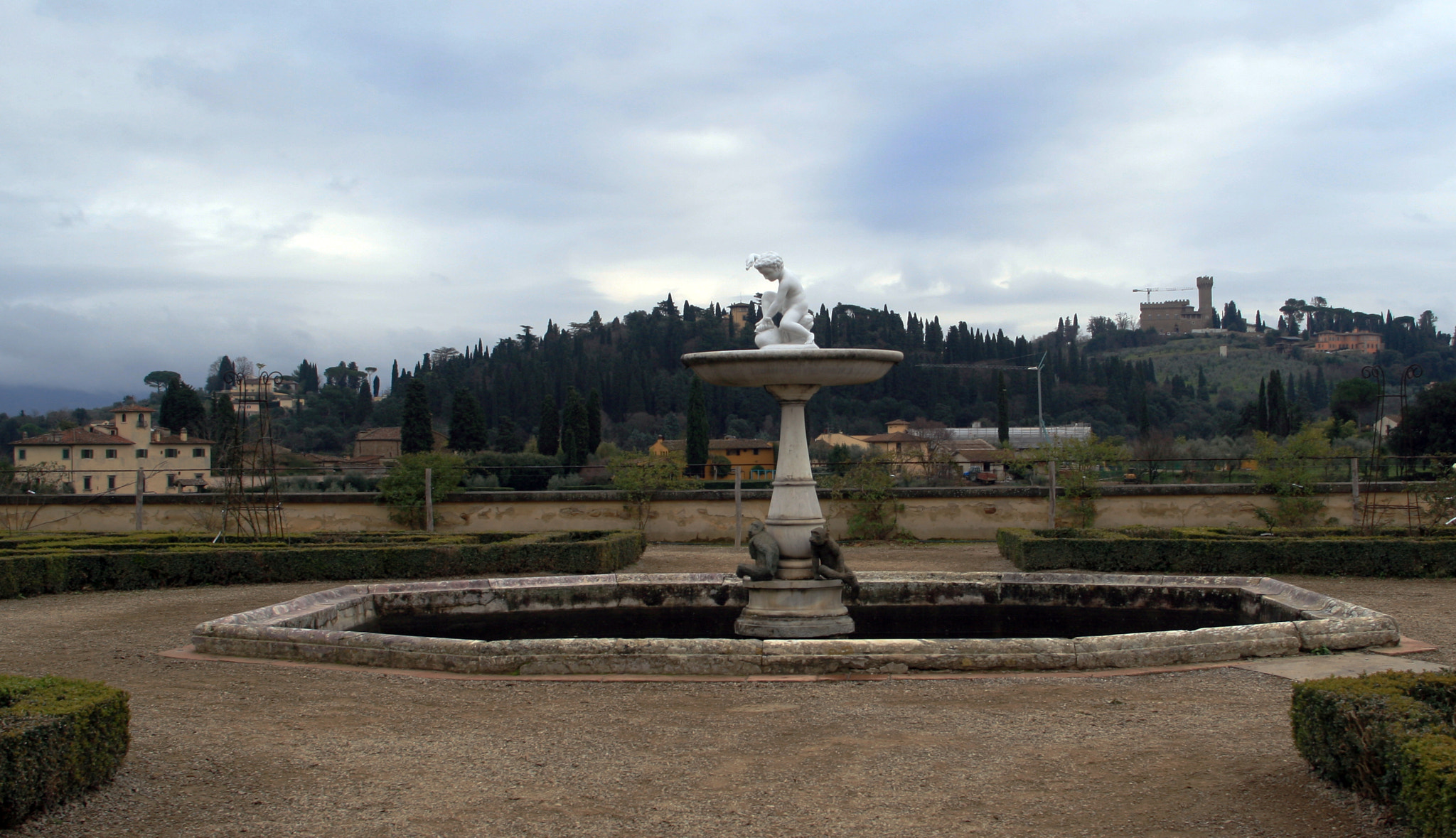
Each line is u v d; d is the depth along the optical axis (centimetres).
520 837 445
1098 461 2147
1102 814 462
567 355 9969
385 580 1546
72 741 480
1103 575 1179
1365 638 820
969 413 8825
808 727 621
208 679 772
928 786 506
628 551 1730
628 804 487
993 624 1149
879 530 2130
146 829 456
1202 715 629
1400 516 2020
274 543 1695
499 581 1184
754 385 1028
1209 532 1669
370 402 9019
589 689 732
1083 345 18075
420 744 591
